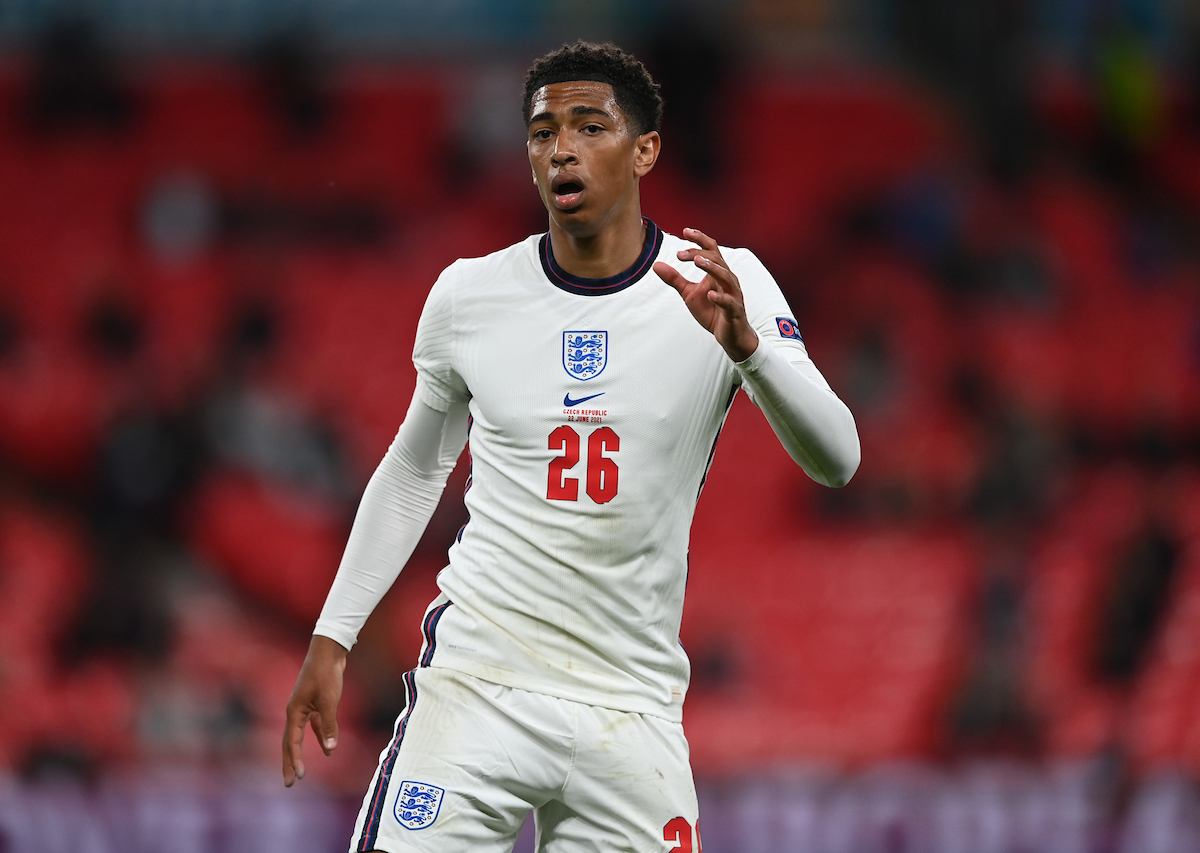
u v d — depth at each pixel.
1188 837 31.06
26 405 45.69
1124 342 50.16
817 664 39.50
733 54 56.25
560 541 11.27
